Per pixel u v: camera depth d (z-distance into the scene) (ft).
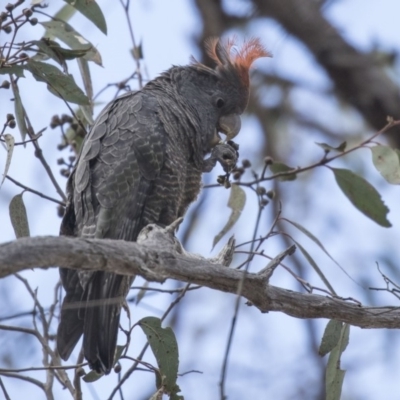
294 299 29.32
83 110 35.86
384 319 30.17
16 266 22.44
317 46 53.06
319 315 29.68
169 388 30.83
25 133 32.01
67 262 23.58
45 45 32.96
